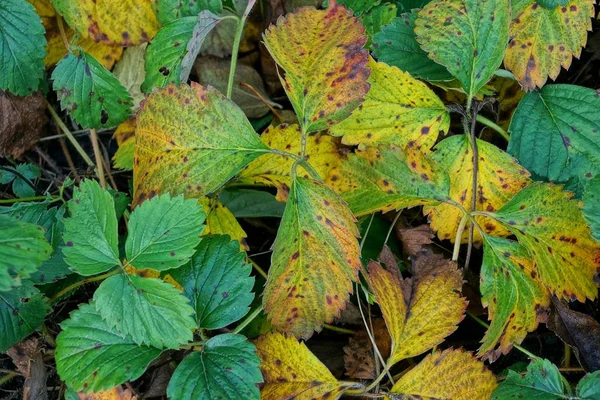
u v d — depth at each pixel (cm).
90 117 69
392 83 65
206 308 61
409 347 62
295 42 62
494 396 61
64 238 59
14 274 56
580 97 66
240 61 73
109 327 59
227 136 62
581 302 66
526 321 63
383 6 68
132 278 59
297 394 61
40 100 71
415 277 63
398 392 62
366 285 66
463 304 62
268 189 71
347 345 67
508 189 65
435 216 65
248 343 59
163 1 67
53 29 71
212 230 65
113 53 71
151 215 59
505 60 66
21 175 70
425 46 64
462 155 65
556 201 63
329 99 62
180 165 62
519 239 63
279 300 61
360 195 64
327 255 61
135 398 60
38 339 64
